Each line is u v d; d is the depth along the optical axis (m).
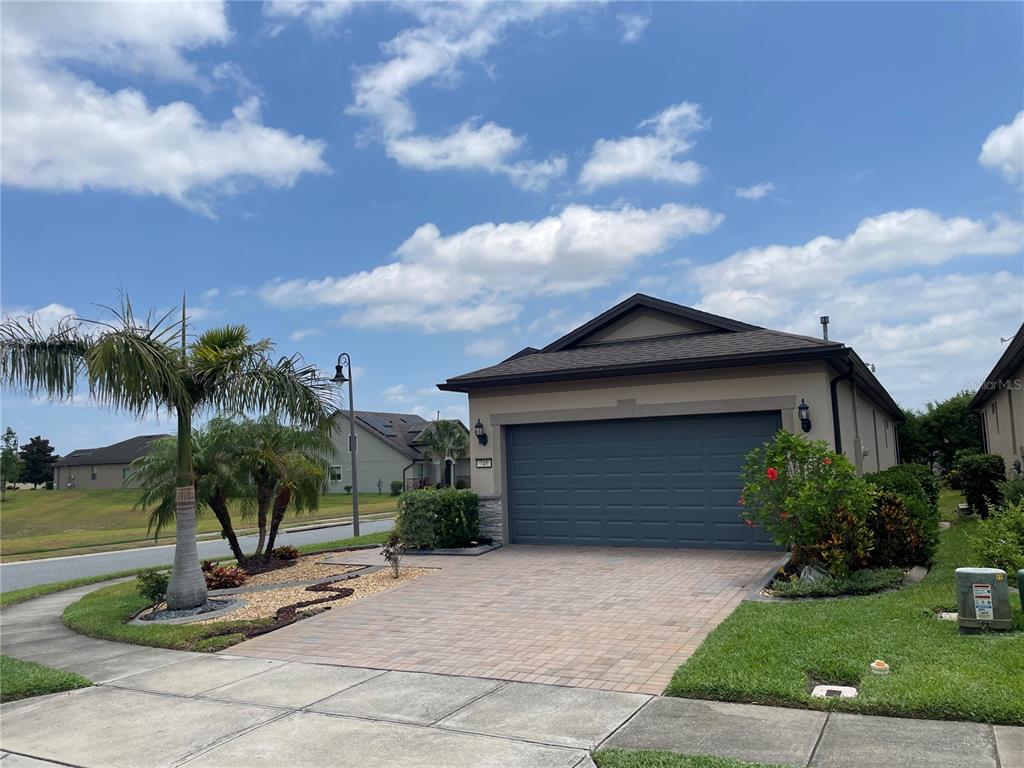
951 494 25.62
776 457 10.27
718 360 12.77
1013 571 8.60
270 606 10.84
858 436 16.00
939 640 6.63
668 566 11.70
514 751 5.05
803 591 9.05
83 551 25.50
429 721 5.75
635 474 13.96
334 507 43.84
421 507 14.95
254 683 7.09
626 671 6.73
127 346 9.70
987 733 4.80
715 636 7.32
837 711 5.38
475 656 7.55
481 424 15.27
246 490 14.51
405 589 11.32
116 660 8.34
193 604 10.78
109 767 5.23
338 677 7.13
